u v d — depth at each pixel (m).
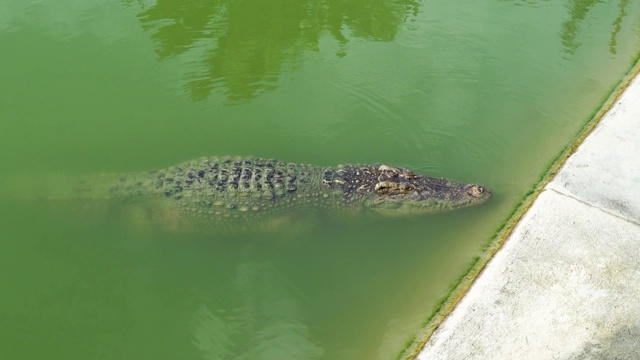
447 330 4.76
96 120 7.20
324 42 8.65
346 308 5.30
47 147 6.82
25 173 6.44
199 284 5.58
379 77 7.98
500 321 4.79
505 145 6.97
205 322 5.21
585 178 6.07
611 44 8.64
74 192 6.12
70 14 9.01
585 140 6.57
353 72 8.05
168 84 7.73
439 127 7.24
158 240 5.98
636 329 4.73
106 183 6.19
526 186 6.38
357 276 5.66
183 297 5.45
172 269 5.71
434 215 6.27
